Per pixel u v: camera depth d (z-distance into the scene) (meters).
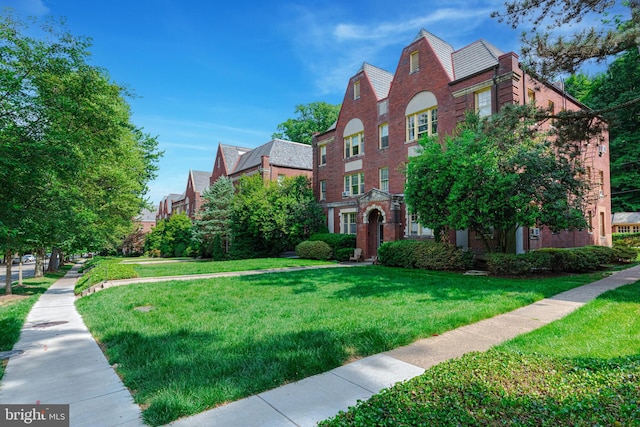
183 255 41.97
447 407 2.80
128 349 5.20
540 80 10.79
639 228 31.84
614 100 28.02
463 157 12.35
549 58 10.09
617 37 9.12
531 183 11.71
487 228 13.60
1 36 7.59
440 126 18.27
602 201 22.78
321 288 10.59
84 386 4.09
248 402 3.53
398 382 3.47
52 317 8.11
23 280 18.86
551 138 15.07
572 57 9.80
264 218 25.12
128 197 19.80
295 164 35.31
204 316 7.20
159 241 49.53
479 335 5.62
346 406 3.39
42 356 5.20
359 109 23.64
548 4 9.66
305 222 25.03
